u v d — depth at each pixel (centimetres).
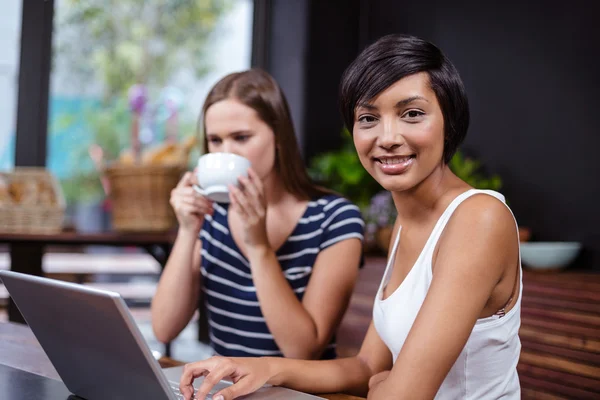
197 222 159
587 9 252
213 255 164
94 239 240
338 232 154
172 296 159
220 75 357
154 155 262
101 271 322
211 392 102
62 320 86
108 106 331
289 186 158
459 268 91
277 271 142
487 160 293
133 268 327
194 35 351
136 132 337
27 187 248
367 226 285
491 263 92
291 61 354
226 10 357
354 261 154
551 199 263
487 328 98
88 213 323
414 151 97
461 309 90
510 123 283
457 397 101
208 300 167
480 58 299
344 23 360
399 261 113
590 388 186
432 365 88
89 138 325
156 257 255
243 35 362
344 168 302
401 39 97
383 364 125
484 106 296
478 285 91
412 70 95
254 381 103
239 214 138
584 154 250
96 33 327
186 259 159
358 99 98
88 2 325
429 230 105
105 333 80
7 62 306
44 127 312
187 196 158
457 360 100
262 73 156
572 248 234
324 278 151
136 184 248
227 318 162
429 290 93
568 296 198
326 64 354
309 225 157
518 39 281
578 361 191
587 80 251
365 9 364
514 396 104
